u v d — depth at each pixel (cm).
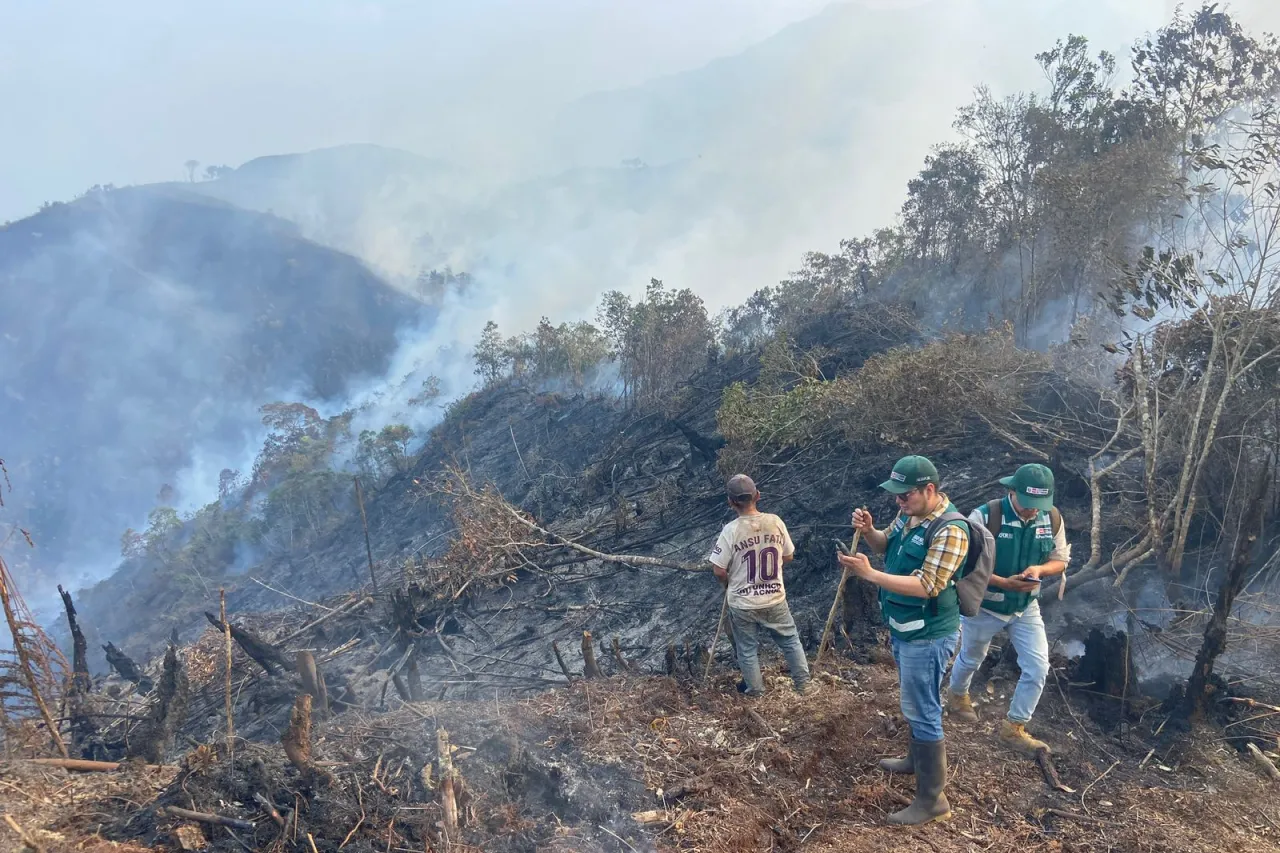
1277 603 631
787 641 556
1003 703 521
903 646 402
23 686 509
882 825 407
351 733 478
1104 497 836
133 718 655
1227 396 743
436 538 1875
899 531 422
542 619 1057
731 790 429
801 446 1227
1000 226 1716
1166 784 440
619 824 398
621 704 527
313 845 367
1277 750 465
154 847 366
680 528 1198
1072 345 1188
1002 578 443
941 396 1029
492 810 404
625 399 2097
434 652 1028
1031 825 407
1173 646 596
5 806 398
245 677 1002
